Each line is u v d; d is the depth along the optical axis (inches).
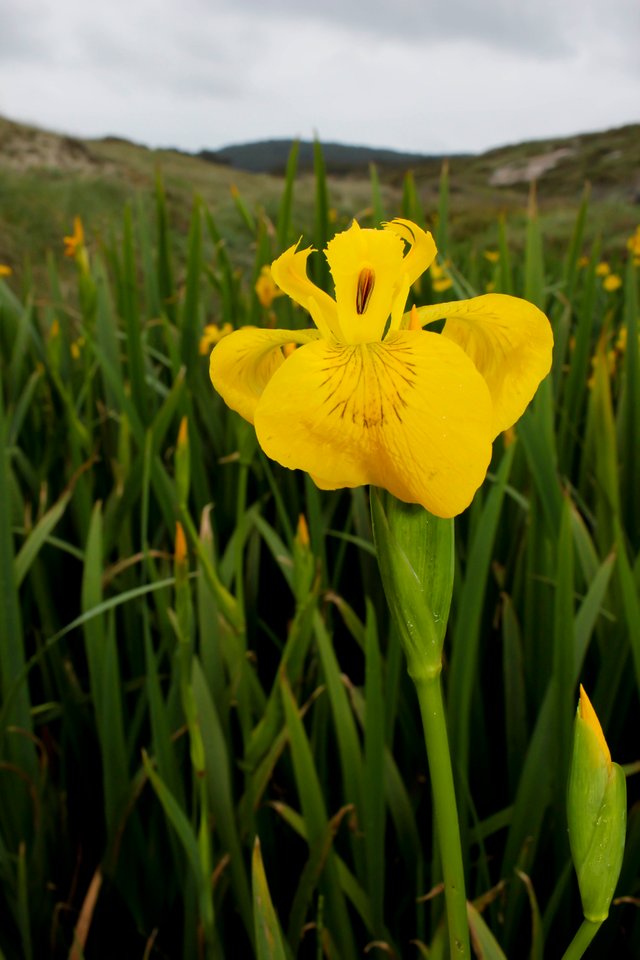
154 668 12.6
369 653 11.2
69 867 14.8
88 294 21.4
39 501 20.1
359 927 13.1
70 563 20.4
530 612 14.8
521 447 17.7
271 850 14.3
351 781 12.3
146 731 16.2
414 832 12.8
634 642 11.8
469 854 12.7
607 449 15.5
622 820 5.6
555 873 12.4
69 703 15.9
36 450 22.3
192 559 16.8
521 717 13.9
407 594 5.7
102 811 16.1
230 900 13.6
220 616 13.8
